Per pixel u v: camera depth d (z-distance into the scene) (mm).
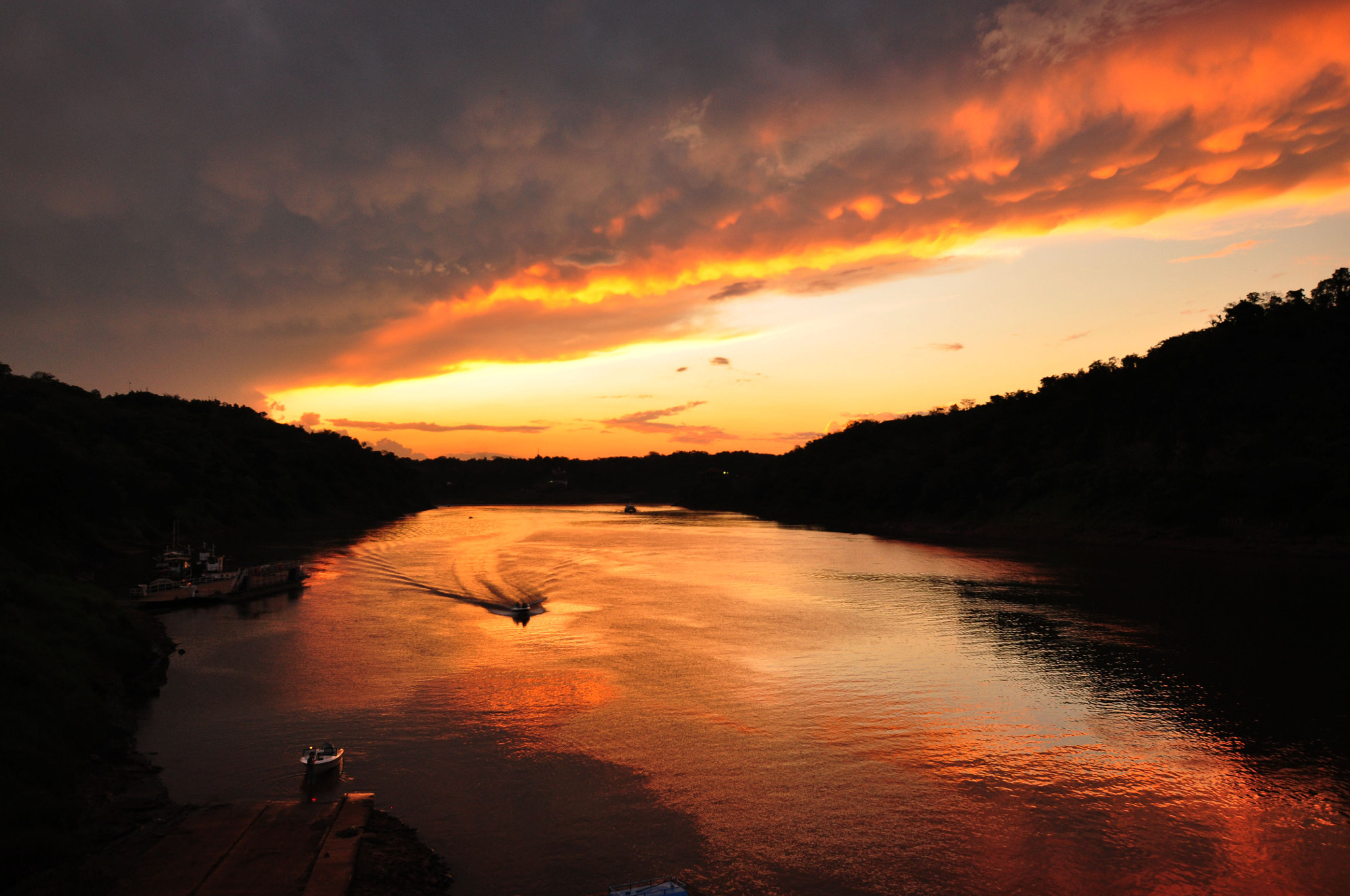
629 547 125562
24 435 77938
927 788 29469
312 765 29031
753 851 24562
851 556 111625
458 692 40688
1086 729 36219
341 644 51906
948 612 65188
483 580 84125
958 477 160500
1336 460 104688
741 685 42688
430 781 29312
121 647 41562
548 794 28406
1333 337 124625
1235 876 23547
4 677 30938
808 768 31234
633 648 51062
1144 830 26375
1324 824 26906
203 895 20391
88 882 20703
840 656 49344
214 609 64625
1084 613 64812
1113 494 129375
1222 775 30953
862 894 22344
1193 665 47500
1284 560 96500
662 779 29891
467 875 22844
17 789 24016
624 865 23562
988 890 22625
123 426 144500
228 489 156750
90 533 99938
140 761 30641
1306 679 44531
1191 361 138750
